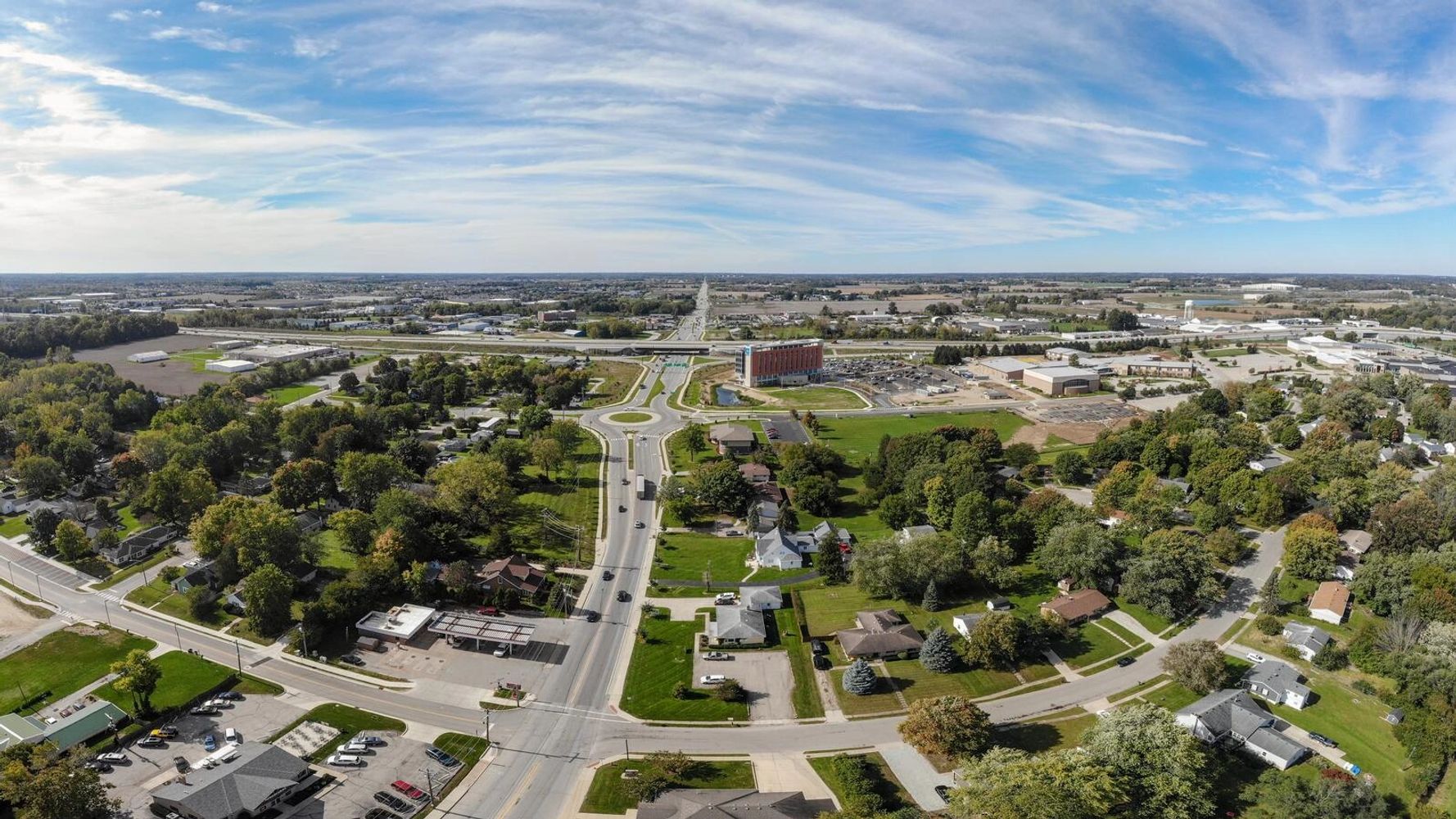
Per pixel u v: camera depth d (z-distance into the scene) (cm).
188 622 11912
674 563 14550
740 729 9712
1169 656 10712
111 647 11106
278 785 8162
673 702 10244
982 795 7500
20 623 11706
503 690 10381
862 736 9581
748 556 14925
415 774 8731
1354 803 7812
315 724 9544
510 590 12756
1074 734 9606
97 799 7600
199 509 15275
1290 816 7831
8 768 7712
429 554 14000
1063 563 13300
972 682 10744
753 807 7800
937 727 8919
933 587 12712
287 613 11675
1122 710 9088
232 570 12631
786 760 9119
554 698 10294
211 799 7794
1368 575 12662
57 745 8675
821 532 15738
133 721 9475
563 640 11775
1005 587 13538
